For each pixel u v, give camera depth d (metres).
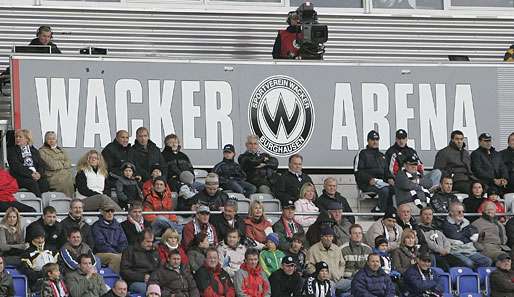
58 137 64.69
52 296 54.03
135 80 65.75
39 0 69.00
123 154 62.19
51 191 61.56
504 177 65.56
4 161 64.06
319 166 67.12
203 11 70.62
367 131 67.75
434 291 58.12
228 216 59.16
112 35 69.62
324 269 57.00
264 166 63.62
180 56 66.31
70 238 55.47
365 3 72.38
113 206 58.84
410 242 59.59
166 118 65.88
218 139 66.31
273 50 69.06
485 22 73.69
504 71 69.50
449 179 63.06
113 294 54.22
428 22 73.00
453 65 69.00
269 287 56.88
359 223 63.69
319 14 71.50
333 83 67.62
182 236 58.66
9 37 68.44
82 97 65.12
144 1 70.19
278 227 59.75
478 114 69.00
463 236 61.56
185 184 61.91
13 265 56.22
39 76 64.81
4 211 58.81
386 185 64.19
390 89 68.19
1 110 66.38
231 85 66.62
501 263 59.41
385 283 57.25
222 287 56.31
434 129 68.44
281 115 67.00
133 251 56.56
